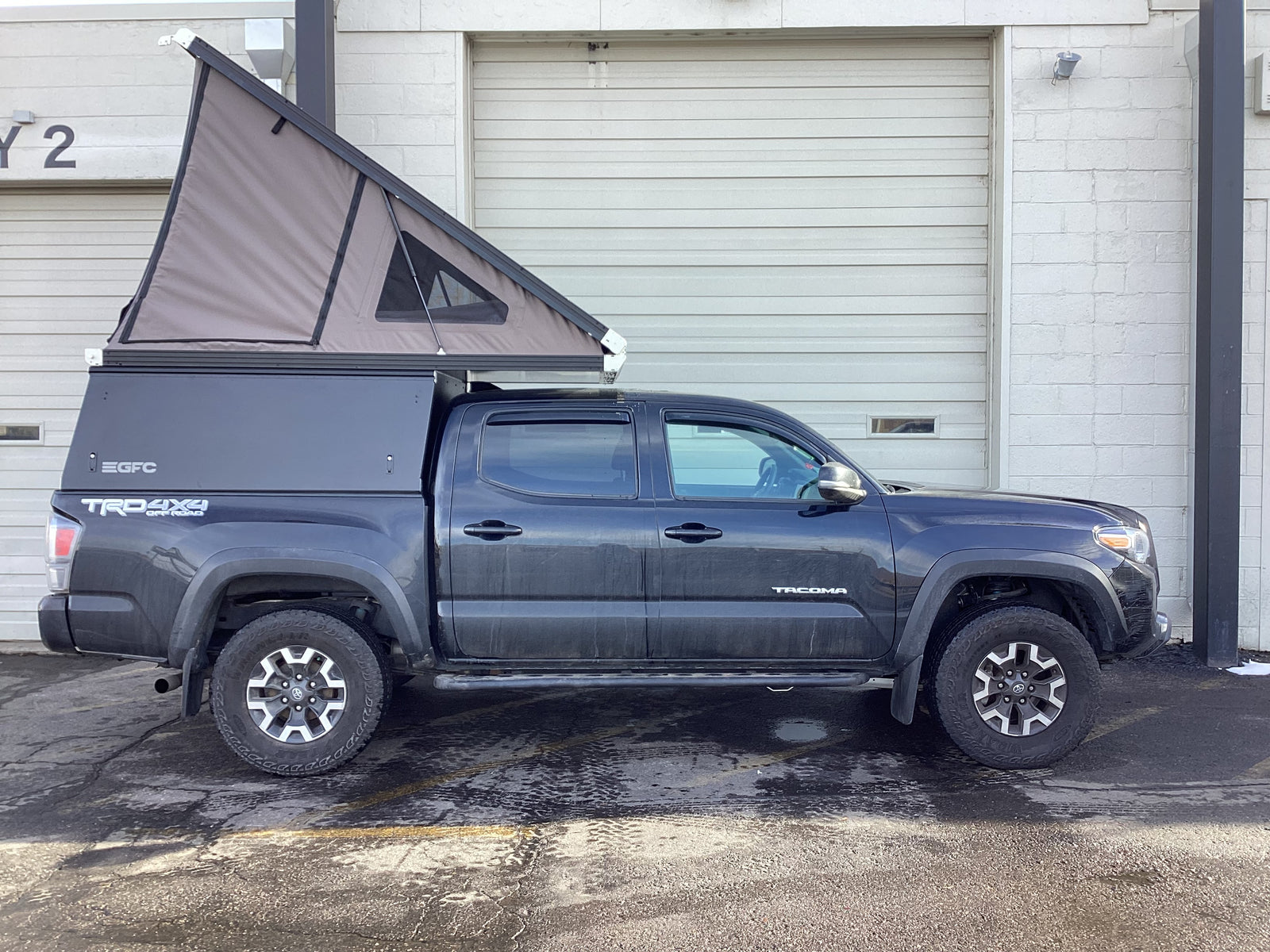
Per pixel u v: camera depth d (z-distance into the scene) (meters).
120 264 7.73
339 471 4.61
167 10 7.50
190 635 4.48
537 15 7.70
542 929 3.18
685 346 8.08
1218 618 6.84
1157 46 7.55
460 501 4.65
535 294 4.79
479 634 4.64
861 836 3.91
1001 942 3.09
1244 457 7.51
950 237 7.98
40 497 7.71
